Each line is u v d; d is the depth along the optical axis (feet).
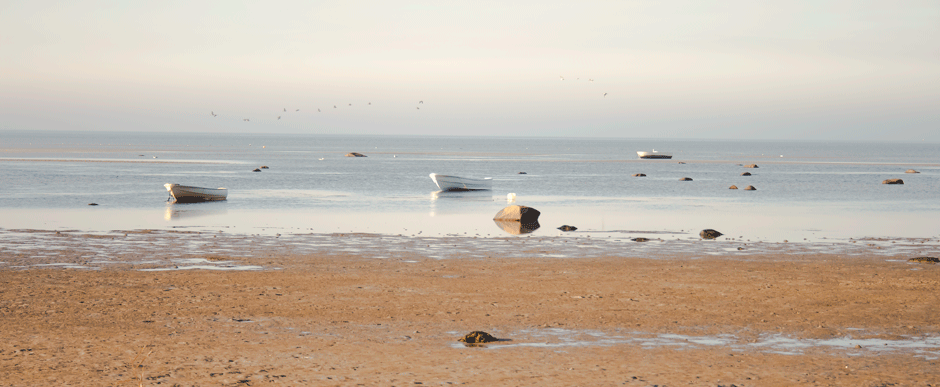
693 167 414.00
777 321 53.78
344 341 47.47
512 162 474.08
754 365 42.98
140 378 38.55
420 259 82.33
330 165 398.83
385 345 46.62
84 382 38.45
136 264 76.95
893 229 120.47
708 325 52.54
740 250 91.35
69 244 91.71
